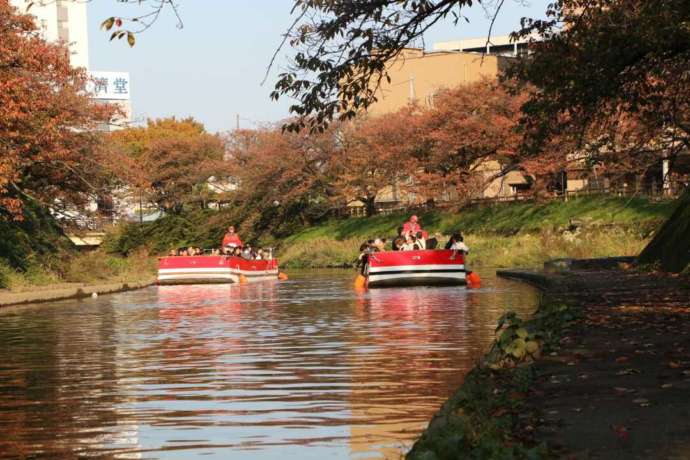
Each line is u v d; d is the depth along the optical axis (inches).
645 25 731.4
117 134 4116.6
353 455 286.2
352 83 594.2
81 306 1063.0
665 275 994.7
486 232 2593.5
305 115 597.3
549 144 2274.9
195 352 566.9
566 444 245.6
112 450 300.5
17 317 896.3
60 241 1720.0
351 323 743.1
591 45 755.4
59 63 1546.5
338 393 398.6
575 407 293.1
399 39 585.6
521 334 406.0
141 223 3516.2
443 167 2871.6
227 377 454.6
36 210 1699.1
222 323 781.9
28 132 1358.3
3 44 1326.3
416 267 1307.8
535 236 2324.1
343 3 570.9
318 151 3243.1
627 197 2281.0
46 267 1524.4
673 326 506.9
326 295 1179.9
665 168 2181.3
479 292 1123.9
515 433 260.1
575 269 1327.5
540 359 398.0
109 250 3102.9
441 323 717.3
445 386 410.9
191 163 3622.0
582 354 407.2
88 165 1717.5
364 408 362.0
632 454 233.6
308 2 570.9
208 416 353.7
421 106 3080.7
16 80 1272.1
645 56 789.2
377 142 3063.5
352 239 2952.8
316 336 646.5
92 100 1756.9
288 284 1588.3
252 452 293.4
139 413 362.3
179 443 308.3
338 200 3223.4
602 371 361.4
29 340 664.4
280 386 421.7
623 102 857.5
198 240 3503.9
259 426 332.8
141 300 1176.2
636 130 1440.7
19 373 485.1
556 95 831.1
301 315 845.8
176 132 4434.1
